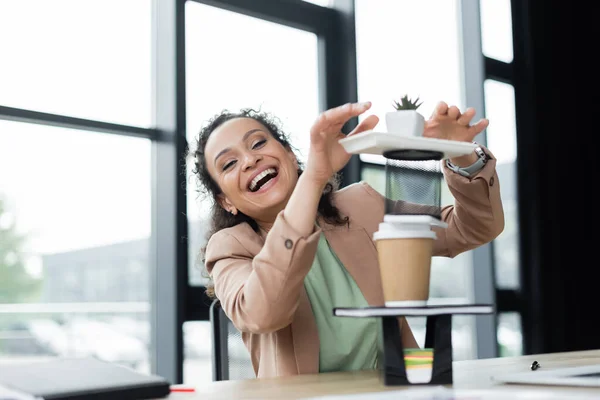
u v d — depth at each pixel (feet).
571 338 14.17
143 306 9.47
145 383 3.18
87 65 9.01
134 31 9.48
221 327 5.21
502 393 2.83
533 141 14.23
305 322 4.52
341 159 3.72
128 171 9.35
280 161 4.77
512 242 13.98
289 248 3.68
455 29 13.43
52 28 8.77
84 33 9.02
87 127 8.93
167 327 9.39
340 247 4.81
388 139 3.32
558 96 14.60
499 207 4.76
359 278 4.75
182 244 9.41
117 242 9.28
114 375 3.28
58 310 8.97
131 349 9.40
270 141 4.80
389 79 12.06
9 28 8.46
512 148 14.15
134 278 9.43
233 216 5.24
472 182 4.63
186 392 3.41
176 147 9.40
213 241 4.67
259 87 10.52
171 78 9.50
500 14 14.14
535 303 13.97
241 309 4.01
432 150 3.42
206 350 9.61
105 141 9.16
